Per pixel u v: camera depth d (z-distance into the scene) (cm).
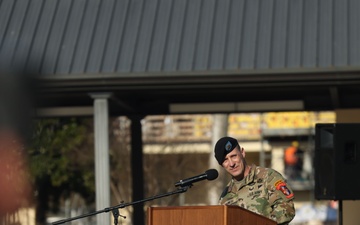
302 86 2497
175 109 2955
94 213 1427
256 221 1305
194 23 2552
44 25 2589
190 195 4716
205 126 5181
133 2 2622
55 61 2495
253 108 2933
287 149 5659
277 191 1448
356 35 2455
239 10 2559
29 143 2070
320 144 2098
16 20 2605
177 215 1296
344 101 2839
